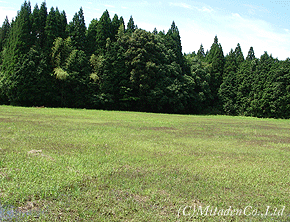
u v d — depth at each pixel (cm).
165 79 5484
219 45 7262
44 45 4819
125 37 5469
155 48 5575
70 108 4559
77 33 5322
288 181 816
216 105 6806
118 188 664
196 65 6450
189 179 773
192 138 1644
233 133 2083
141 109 5531
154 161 962
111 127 1880
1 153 907
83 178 713
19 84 4319
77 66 4938
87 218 504
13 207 531
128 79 5325
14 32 4628
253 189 726
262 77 6056
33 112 2878
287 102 5628
